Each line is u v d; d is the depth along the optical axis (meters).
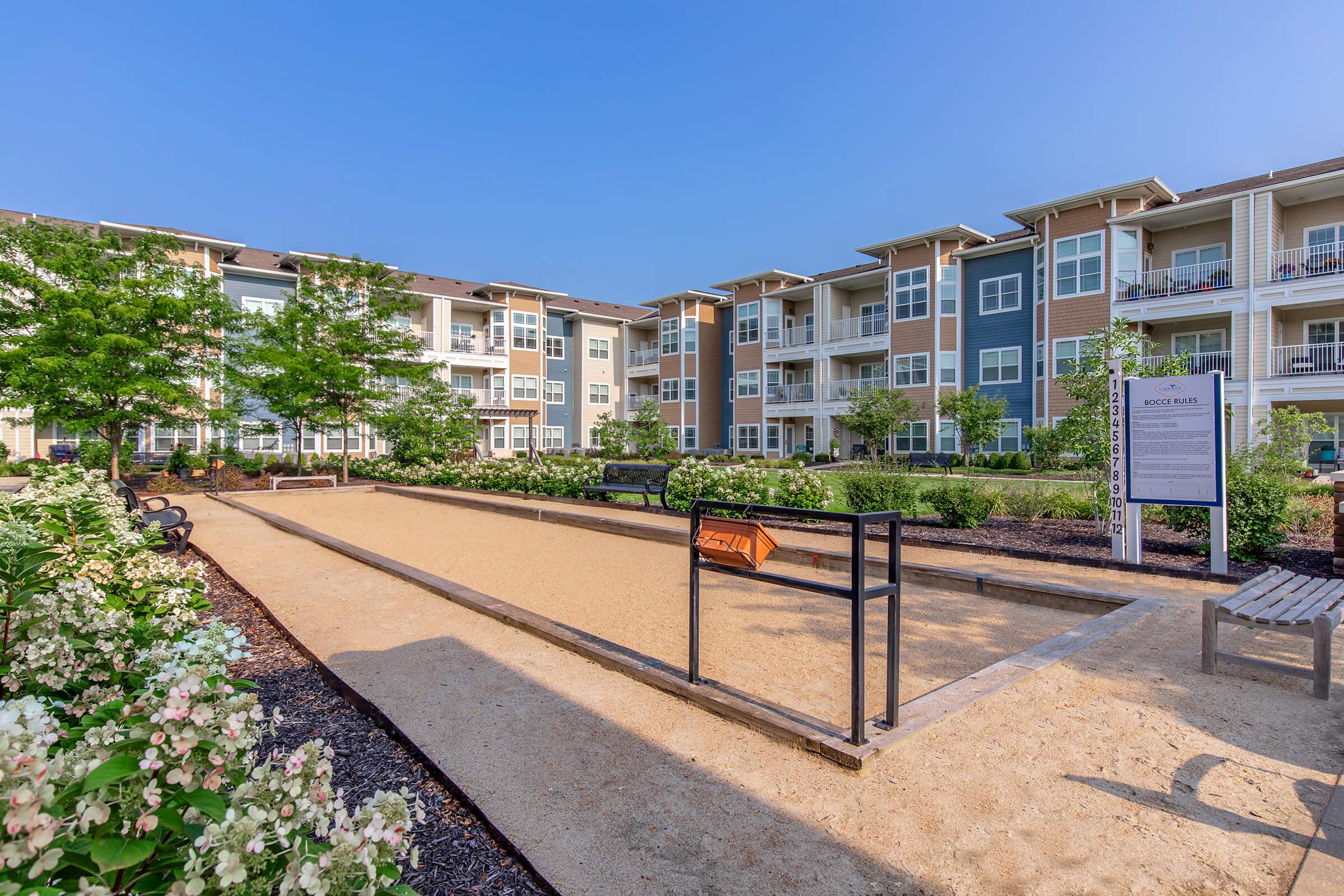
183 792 1.40
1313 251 22.23
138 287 16.78
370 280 21.61
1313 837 2.43
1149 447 6.80
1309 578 4.78
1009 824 2.54
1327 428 10.88
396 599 5.99
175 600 3.46
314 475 21.89
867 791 2.79
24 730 1.34
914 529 9.68
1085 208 25.44
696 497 11.70
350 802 2.71
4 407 15.87
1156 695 3.68
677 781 2.89
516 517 12.27
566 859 2.36
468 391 38.69
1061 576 6.69
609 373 46.66
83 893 1.14
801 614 5.70
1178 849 2.38
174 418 18.38
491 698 3.77
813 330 36.59
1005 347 29.17
